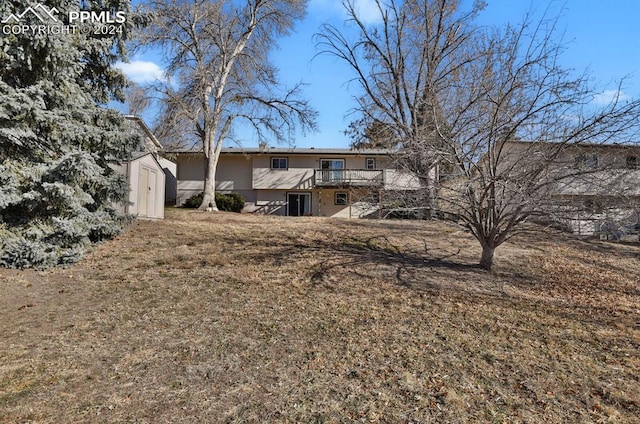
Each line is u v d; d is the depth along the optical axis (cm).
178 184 2806
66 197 814
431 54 1669
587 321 634
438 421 343
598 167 702
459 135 791
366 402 371
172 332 523
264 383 403
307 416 347
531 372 441
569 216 730
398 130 1123
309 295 697
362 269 873
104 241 990
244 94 2220
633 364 470
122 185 1048
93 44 950
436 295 725
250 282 752
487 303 695
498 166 764
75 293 662
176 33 2011
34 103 786
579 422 347
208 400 369
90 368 423
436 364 454
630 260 1159
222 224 1406
